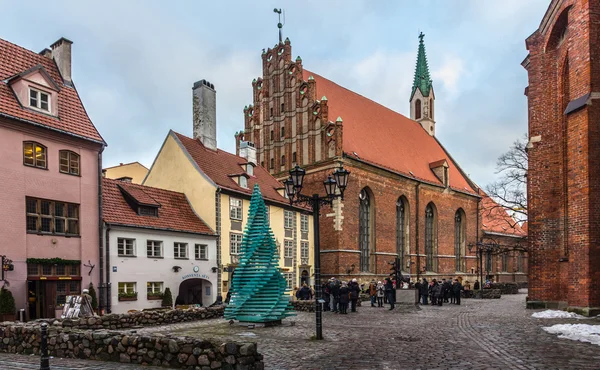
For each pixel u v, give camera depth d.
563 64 24.16
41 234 22.23
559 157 24.50
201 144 38.75
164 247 29.27
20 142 21.84
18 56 24.42
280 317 19.09
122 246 26.70
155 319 19.58
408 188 56.09
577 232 20.80
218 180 35.28
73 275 23.56
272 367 10.74
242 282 19.69
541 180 25.20
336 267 45.00
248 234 19.97
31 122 22.08
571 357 11.41
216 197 33.66
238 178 37.16
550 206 24.83
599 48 20.66
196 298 32.34
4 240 20.61
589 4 20.72
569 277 21.30
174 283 29.59
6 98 21.86
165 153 36.75
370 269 49.91
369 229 50.31
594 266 20.17
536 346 13.06
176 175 35.84
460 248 66.06
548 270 24.84
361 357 11.91
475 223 68.56
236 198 35.84
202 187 34.31
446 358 11.60
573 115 21.19
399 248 54.84
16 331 13.16
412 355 12.11
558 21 23.88
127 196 29.09
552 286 24.73
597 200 20.30
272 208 39.72
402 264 55.09
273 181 44.94
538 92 25.75
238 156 43.41
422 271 56.94
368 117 59.12
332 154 46.84
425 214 59.16
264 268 19.23
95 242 24.92
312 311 26.73
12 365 10.81
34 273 21.78
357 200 48.19
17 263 21.00
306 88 49.78
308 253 44.59
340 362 11.27
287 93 51.28
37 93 23.23
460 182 68.12
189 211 33.97
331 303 27.66
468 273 65.62
